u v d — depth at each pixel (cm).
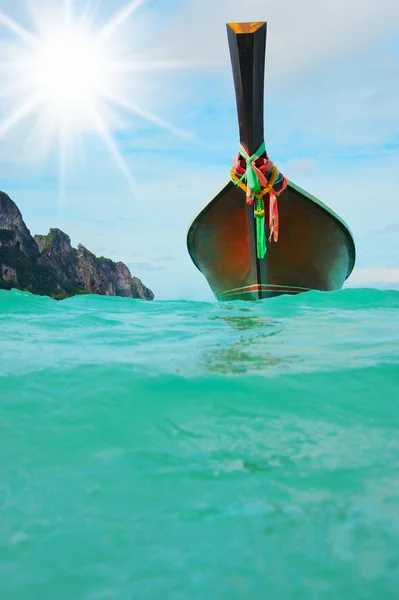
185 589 119
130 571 126
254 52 707
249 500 162
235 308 820
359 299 905
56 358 363
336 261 1184
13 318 645
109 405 256
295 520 149
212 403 260
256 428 228
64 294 7888
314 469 185
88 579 124
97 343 445
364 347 412
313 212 1048
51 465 190
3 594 118
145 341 457
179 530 144
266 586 120
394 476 178
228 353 388
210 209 1091
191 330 541
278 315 708
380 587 119
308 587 119
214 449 205
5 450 204
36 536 143
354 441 213
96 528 147
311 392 279
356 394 276
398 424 232
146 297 10288
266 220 1036
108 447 207
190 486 173
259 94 771
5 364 341
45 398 266
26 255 7856
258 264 1101
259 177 867
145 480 178
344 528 144
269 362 348
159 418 239
